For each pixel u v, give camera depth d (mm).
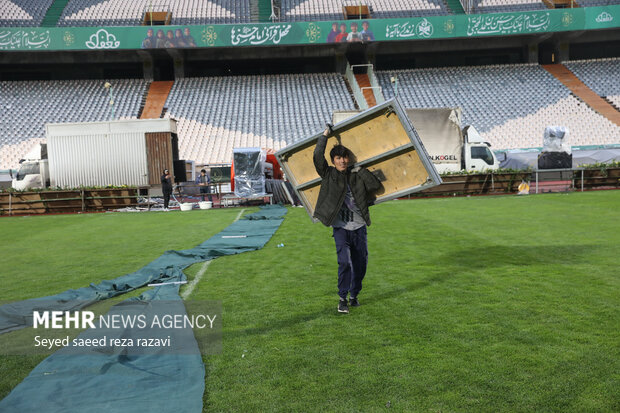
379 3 46469
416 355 3486
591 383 2973
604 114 37031
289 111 39219
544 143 24438
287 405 2818
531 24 39875
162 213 17984
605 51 46531
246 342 3871
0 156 34094
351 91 41781
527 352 3469
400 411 2717
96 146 21453
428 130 20562
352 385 3049
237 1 46938
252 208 18609
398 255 7379
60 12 43781
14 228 13875
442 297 4977
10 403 2832
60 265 7652
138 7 45375
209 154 34375
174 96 41062
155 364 3383
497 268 6215
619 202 14227
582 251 7125
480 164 22500
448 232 9586
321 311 4664
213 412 2752
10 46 37844
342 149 4504
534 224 10227
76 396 2906
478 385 2992
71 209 20141
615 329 3873
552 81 41375
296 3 46438
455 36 39938
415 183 4906
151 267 7016
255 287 5719
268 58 44875
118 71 45906
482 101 39656
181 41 39188
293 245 8828
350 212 4621
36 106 39188
